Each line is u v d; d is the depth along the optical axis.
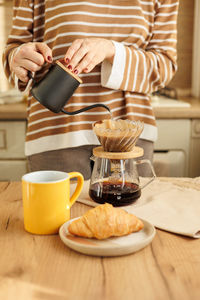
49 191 0.70
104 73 1.15
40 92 0.95
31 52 0.98
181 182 1.05
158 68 1.20
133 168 0.88
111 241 0.66
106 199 0.85
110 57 1.10
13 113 2.04
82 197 0.93
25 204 0.72
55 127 1.21
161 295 0.52
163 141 2.12
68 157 1.24
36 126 1.24
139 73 1.16
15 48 1.13
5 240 0.69
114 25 1.18
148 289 0.53
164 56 1.24
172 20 1.25
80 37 1.15
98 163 0.88
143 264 0.60
